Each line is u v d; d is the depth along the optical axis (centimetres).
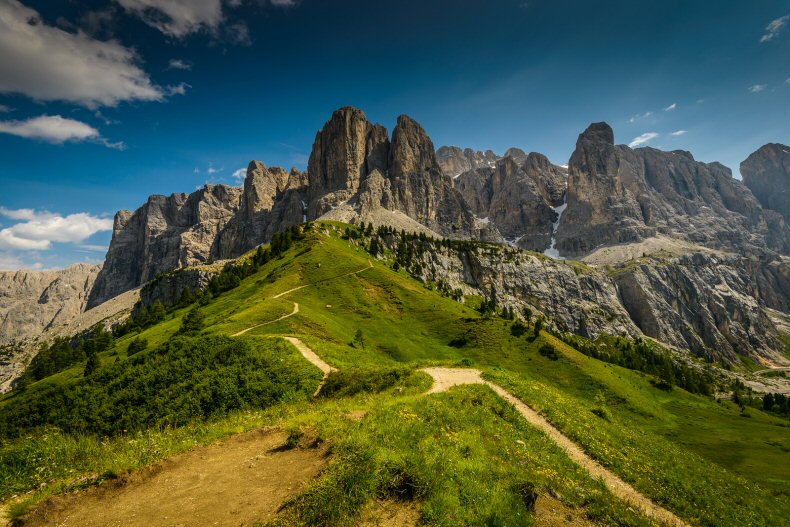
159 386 4175
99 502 1176
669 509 1861
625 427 3847
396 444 1496
